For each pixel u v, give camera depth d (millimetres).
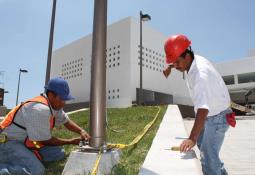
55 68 38656
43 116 3090
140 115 10016
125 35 28125
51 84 3277
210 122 2723
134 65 27438
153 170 2770
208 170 2773
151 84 29125
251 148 5332
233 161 4340
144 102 27672
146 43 29500
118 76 27969
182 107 28203
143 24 29547
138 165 3383
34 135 3084
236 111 20719
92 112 3191
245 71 41781
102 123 3186
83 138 3520
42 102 3195
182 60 2754
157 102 29938
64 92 3262
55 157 3875
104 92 3205
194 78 2611
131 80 26781
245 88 41406
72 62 35281
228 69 43281
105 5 3285
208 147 2742
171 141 4371
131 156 3846
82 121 9055
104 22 3244
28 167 3203
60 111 3742
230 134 7285
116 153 3264
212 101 2619
